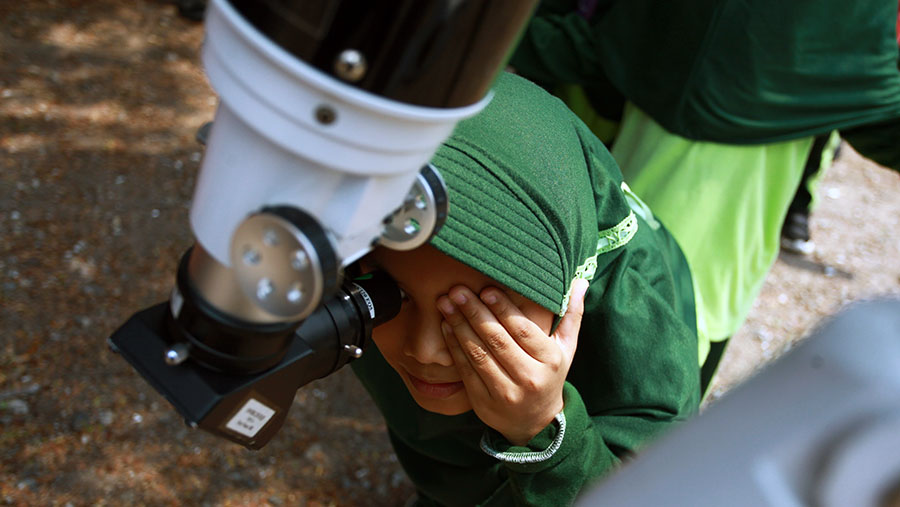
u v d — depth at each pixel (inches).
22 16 168.7
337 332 35.8
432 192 29.9
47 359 101.5
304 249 22.5
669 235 62.2
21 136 135.6
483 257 37.4
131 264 116.4
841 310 12.9
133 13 177.5
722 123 68.7
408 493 95.0
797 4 65.6
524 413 42.3
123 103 148.8
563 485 45.4
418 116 21.7
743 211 72.2
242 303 26.1
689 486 12.1
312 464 96.2
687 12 68.4
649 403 50.0
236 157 23.4
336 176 23.0
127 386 100.3
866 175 176.2
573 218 42.5
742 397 12.6
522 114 43.9
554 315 45.2
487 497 58.6
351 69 20.4
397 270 39.2
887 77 70.1
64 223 120.6
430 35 20.7
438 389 44.9
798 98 68.5
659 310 51.4
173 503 89.5
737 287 74.5
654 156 72.2
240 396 29.1
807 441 11.4
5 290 108.7
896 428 10.9
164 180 132.3
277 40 20.6
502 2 21.3
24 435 93.0
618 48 73.9
